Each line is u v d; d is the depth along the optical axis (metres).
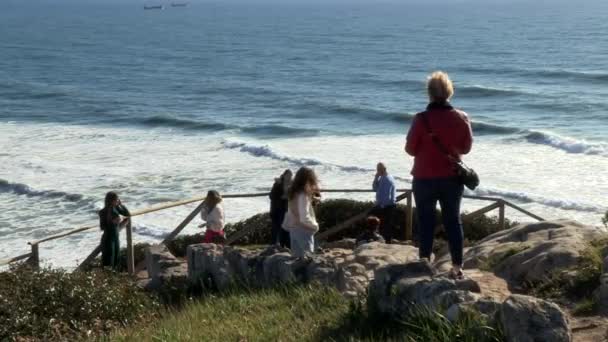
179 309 9.06
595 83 77.56
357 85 81.88
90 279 9.66
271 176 37.84
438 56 114.25
